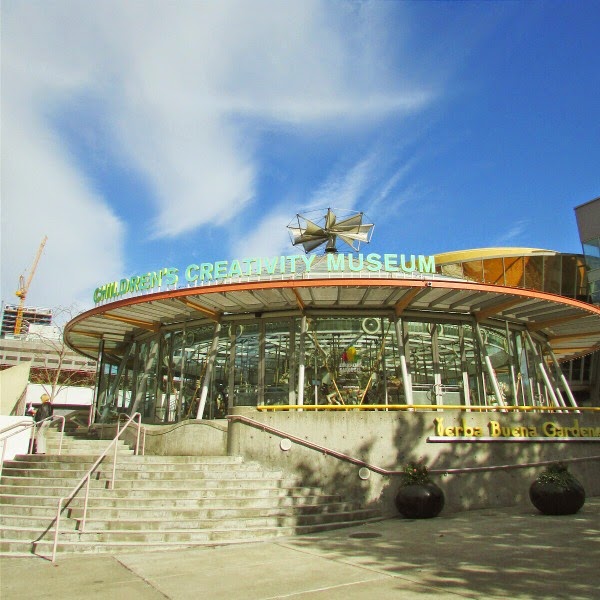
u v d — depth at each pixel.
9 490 12.40
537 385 21.69
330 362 19.08
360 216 24.89
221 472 13.32
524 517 12.17
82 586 7.31
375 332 19.33
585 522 10.98
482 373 19.58
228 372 19.59
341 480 13.89
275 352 19.39
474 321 19.95
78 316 21.23
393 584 6.83
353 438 14.27
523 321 21.73
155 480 12.50
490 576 7.00
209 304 18.94
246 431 14.52
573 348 27.36
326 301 18.97
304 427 14.39
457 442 14.66
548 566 7.40
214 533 10.38
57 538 9.61
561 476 12.47
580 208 45.62
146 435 16.61
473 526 11.30
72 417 27.30
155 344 21.86
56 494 12.13
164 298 17.38
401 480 13.98
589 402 50.12
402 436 14.44
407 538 10.21
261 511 11.65
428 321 19.75
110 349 27.14
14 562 8.88
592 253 44.06
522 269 45.34
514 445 15.12
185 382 20.53
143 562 8.75
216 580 7.43
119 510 11.07
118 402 24.05
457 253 48.75
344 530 11.55
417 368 19.17
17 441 15.83
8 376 23.34
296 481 13.74
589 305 19.14
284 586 7.00
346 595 6.44
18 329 108.38
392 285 16.39
